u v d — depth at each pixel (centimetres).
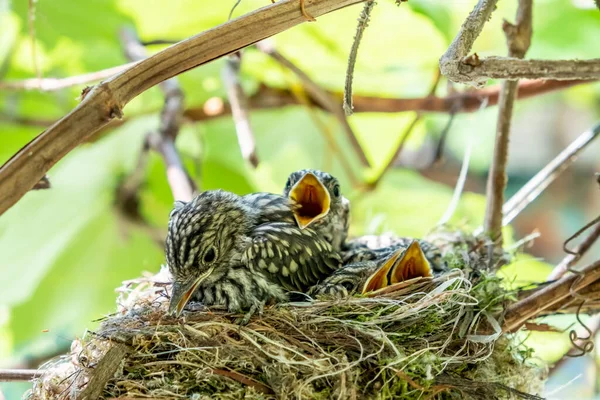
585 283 545
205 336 526
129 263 1007
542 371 646
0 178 366
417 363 511
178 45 400
